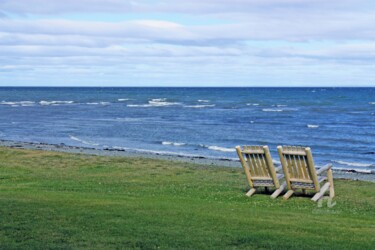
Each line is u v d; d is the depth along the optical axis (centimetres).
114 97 18100
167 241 1016
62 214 1216
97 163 2833
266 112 10075
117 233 1066
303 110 10712
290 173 1638
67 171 2456
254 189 1714
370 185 2172
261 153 1647
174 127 6825
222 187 1920
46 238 1023
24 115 9162
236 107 11912
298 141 5325
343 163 3853
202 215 1255
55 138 5488
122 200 1495
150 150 4453
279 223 1203
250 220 1221
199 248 978
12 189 1772
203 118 8531
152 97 18150
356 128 6781
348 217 1386
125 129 6538
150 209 1318
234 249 976
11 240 1006
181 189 1870
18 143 4769
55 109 11050
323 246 1003
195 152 4366
